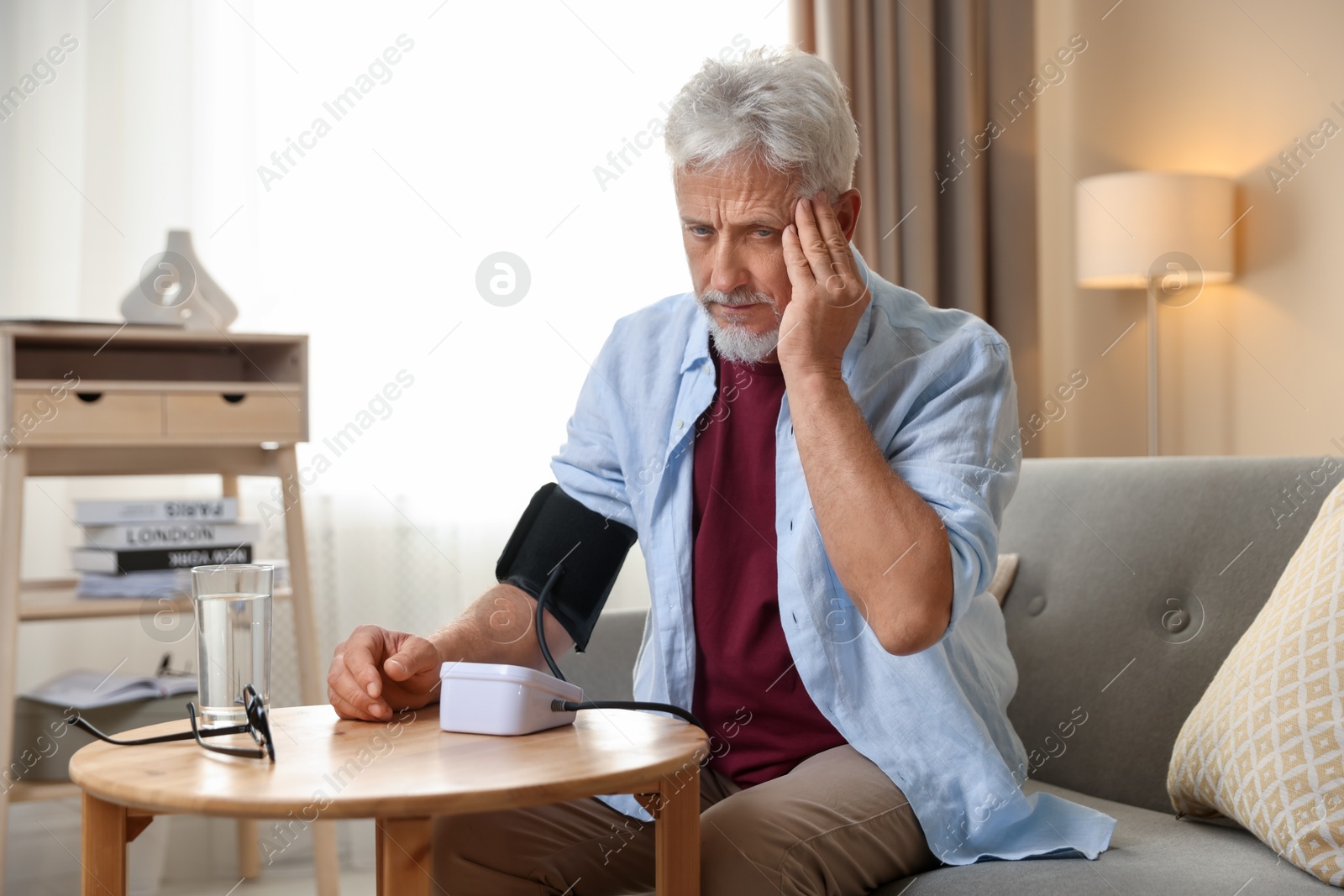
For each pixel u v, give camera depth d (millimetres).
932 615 932
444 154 2334
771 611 1121
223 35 2219
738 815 948
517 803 716
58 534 2131
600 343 2408
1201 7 2715
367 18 2301
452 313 2334
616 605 2463
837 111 1077
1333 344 2504
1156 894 910
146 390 1734
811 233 1034
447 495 2324
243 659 884
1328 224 2508
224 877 2090
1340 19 2475
